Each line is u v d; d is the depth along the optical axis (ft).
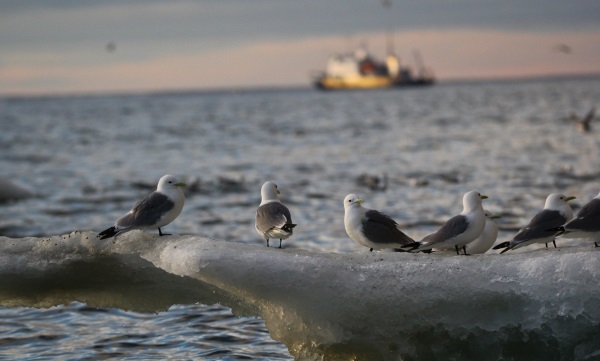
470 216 33.68
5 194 88.28
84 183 107.14
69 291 37.81
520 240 33.60
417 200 82.84
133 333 38.06
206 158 146.82
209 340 36.91
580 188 88.12
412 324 31.35
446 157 135.03
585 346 30.45
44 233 68.18
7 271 37.58
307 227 66.74
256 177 111.55
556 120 229.86
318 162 134.21
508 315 30.94
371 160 134.72
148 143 188.24
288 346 32.81
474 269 31.68
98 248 36.91
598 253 31.48
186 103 652.07
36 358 35.04
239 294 32.45
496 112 302.04
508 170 109.70
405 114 316.60
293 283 31.94
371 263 32.48
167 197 35.60
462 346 31.24
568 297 30.48
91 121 322.14
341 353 32.04
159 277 36.32
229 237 63.52
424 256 32.91
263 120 305.73
